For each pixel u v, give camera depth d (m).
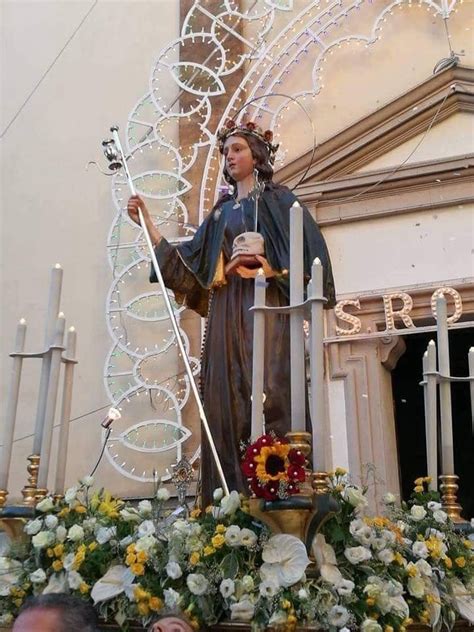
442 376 2.25
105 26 4.33
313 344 1.67
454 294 3.23
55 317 2.16
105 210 3.97
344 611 1.51
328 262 2.14
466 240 3.34
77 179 4.08
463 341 4.16
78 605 1.32
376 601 1.58
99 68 4.26
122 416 3.56
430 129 3.52
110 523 1.85
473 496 4.43
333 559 1.62
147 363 3.60
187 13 4.18
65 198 4.06
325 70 3.80
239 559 1.61
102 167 4.05
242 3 4.05
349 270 3.45
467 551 1.97
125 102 4.14
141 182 3.90
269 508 1.56
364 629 1.52
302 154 3.64
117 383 3.61
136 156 3.98
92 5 4.39
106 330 3.74
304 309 1.74
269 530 1.61
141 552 1.66
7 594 1.80
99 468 3.52
